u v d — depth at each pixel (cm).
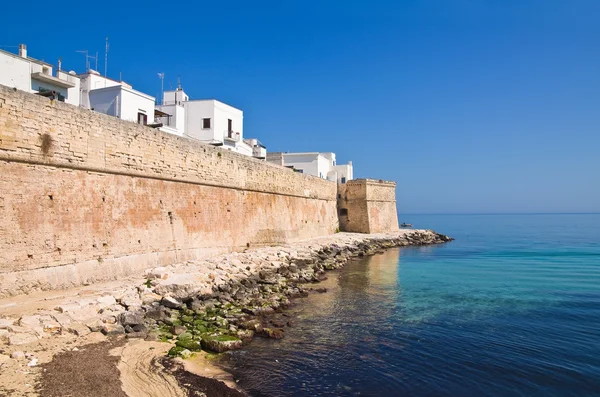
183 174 2980
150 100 4028
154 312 1927
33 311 1633
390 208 7600
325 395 1417
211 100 4978
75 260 2111
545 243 8238
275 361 1655
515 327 2247
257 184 4097
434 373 1638
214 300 2328
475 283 3534
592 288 3359
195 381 1369
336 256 4541
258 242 4081
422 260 5016
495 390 1515
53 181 2027
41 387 1172
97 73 4369
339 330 2100
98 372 1318
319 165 7981
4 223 1795
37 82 3164
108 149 2348
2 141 1802
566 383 1582
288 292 2762
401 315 2433
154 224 2677
